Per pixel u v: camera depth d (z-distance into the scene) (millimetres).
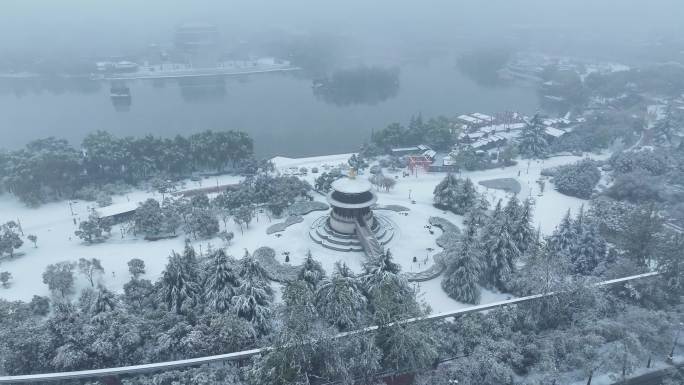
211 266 117875
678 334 104562
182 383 88000
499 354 94250
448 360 99562
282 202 173375
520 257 134375
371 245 141125
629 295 116250
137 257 147000
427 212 179375
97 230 155250
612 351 92062
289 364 86125
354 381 91625
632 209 162500
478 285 133625
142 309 113062
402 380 97500
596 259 135875
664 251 120688
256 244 153375
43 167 186250
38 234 163125
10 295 127125
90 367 95000
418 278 133875
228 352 97562
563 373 96938
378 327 94438
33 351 94062
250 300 106250
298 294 98438
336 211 157375
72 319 101125
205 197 174250
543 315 110625
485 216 157875
